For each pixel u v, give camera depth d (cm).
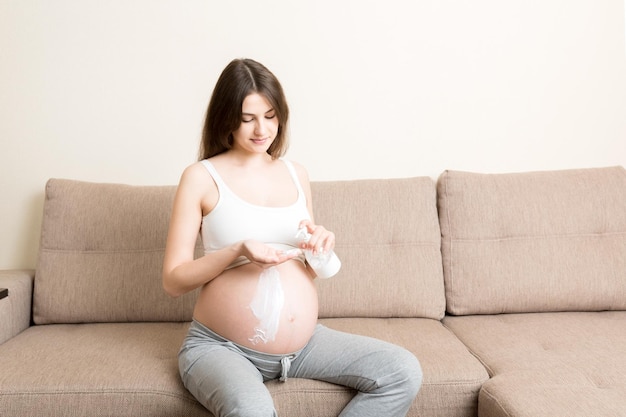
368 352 149
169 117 234
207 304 152
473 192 213
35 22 230
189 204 156
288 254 142
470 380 153
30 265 237
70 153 235
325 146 237
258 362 149
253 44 233
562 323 192
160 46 232
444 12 234
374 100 236
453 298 208
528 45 236
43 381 150
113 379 151
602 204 212
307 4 232
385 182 219
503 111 238
